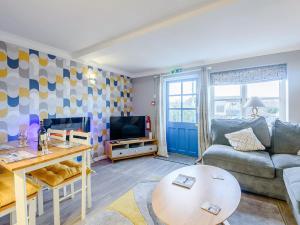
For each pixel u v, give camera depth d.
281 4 1.76
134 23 2.12
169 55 3.31
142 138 4.34
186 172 1.98
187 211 1.28
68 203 2.15
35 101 2.74
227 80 3.53
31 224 1.50
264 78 3.17
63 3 1.72
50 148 1.79
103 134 4.05
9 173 1.77
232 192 1.53
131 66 4.11
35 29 2.26
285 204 2.08
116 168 3.36
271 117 3.27
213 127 3.29
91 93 3.73
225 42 2.72
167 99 4.60
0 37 2.33
